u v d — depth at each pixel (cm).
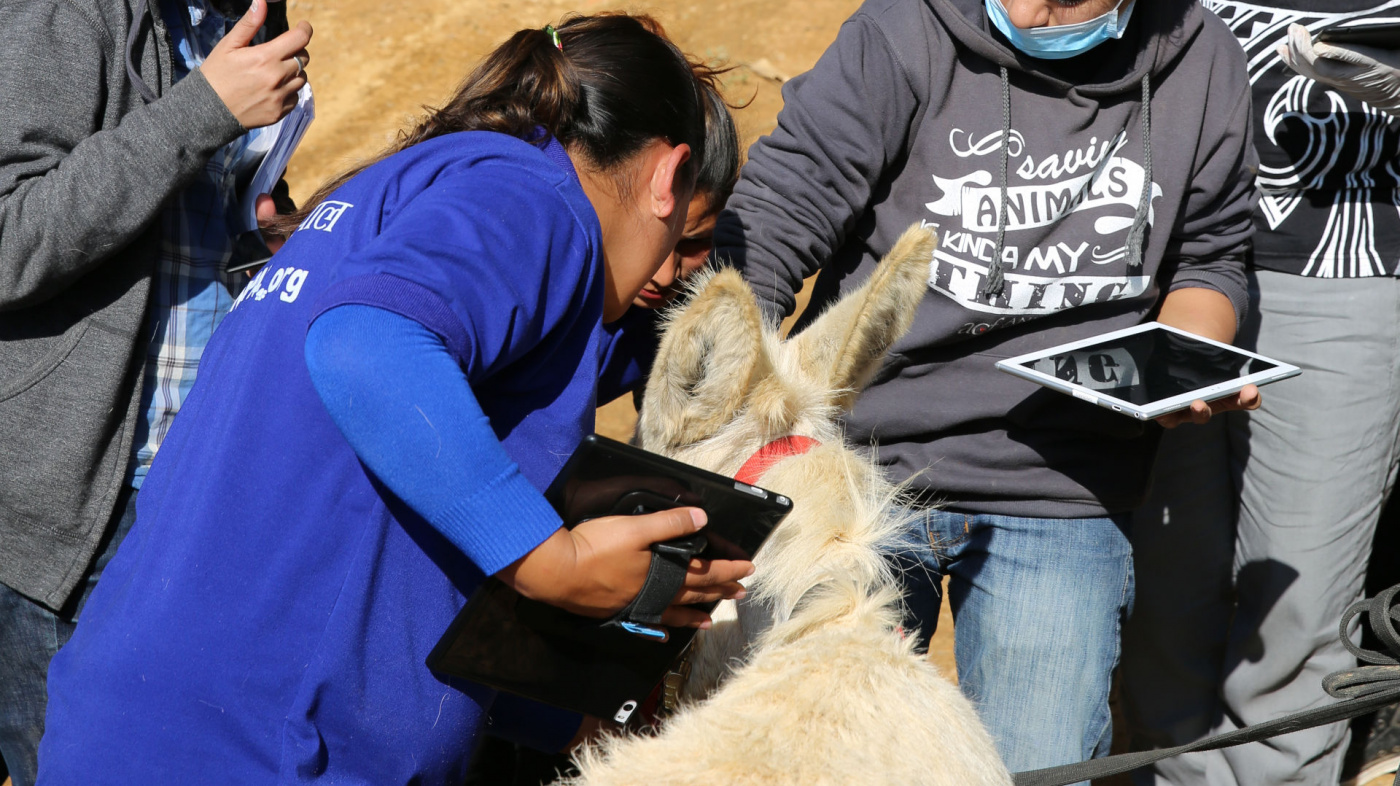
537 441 186
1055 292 276
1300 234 333
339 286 160
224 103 228
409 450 155
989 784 176
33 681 251
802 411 205
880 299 202
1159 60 269
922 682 180
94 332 239
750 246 273
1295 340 340
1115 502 282
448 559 180
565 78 199
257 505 175
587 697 192
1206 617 372
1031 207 273
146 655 173
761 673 177
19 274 224
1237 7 337
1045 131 272
